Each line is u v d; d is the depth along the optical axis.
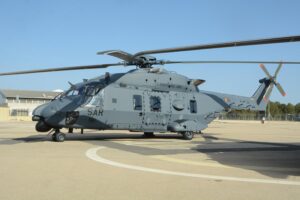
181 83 20.72
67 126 16.94
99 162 10.22
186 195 6.47
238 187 7.17
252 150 14.24
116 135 22.53
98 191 6.69
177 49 13.38
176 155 12.30
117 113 18.17
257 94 24.80
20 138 18.53
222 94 22.88
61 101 17.03
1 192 6.50
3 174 8.17
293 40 9.98
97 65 16.72
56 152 12.33
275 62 14.29
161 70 19.81
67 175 8.18
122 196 6.35
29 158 10.71
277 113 112.88
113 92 18.19
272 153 13.29
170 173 8.69
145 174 8.49
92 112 17.38
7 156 11.11
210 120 21.84
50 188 6.86
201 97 21.48
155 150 13.78
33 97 81.19
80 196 6.30
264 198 6.30
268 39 10.30
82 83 18.22
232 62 15.26
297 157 12.11
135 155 12.08
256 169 9.48
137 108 18.80
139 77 19.19
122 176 8.20
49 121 16.42
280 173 8.89
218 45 11.98
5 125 39.47
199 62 16.00
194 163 10.44
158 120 19.53
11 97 79.56
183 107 20.39
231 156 12.23
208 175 8.49
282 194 6.59
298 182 7.74
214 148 14.84
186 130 19.69
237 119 90.69
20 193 6.44
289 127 41.53
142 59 17.80
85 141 17.16
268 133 27.36
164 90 20.08
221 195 6.49
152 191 6.75
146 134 21.31
